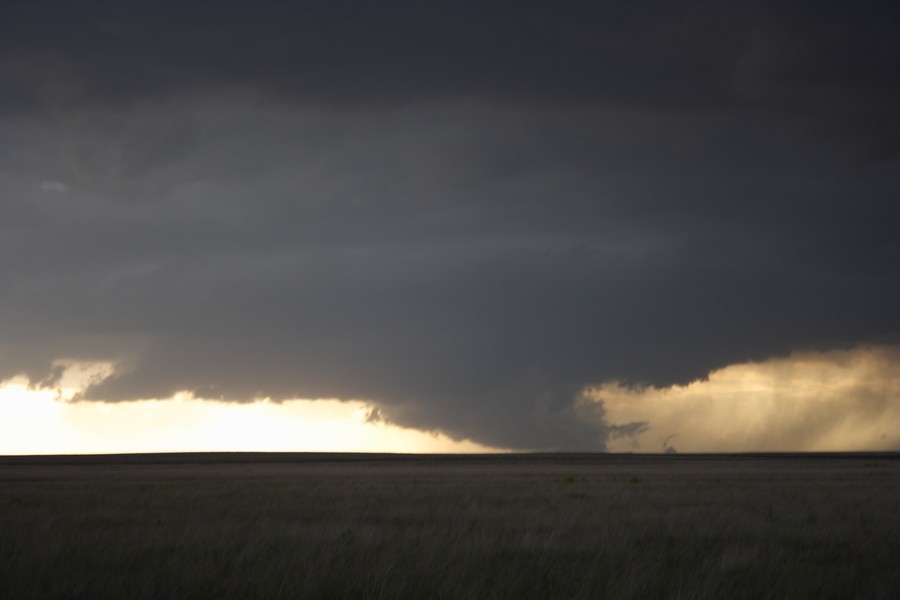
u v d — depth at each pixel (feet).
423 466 332.60
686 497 106.83
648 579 42.19
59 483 165.78
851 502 95.96
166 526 68.28
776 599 38.86
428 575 43.55
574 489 129.18
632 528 67.62
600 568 45.55
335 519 76.69
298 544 55.88
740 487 133.18
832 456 511.81
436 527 67.15
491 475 216.13
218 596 39.22
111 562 48.67
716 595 39.32
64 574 44.01
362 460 451.53
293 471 264.31
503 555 51.65
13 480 189.16
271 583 41.24
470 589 39.70
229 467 321.11
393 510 85.81
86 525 70.23
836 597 39.55
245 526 68.49
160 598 39.04
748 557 49.80
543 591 40.19
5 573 43.73
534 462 404.57
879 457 484.33
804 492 117.19
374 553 51.31
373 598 38.27
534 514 79.82
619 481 164.66
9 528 66.85
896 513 80.02
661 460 432.66
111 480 187.73
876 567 48.06
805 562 49.57
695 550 54.19
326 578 42.19
